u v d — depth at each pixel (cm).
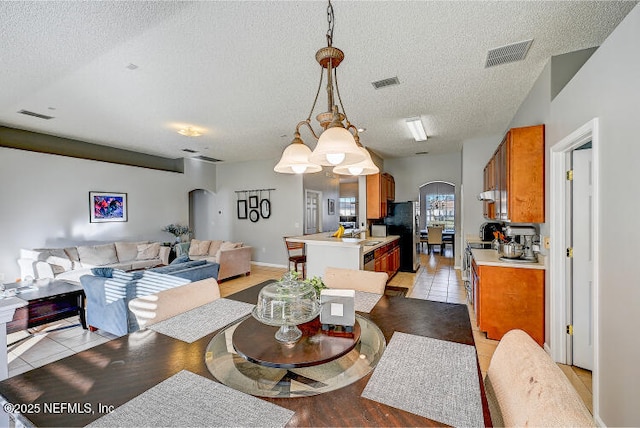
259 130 454
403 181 700
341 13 183
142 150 610
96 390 90
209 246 646
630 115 139
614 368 153
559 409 67
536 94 281
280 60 241
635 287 136
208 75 268
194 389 91
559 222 239
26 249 462
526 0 174
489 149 507
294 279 143
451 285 495
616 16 188
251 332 129
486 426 75
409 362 107
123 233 590
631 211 139
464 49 227
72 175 517
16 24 192
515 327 274
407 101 335
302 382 95
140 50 226
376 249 443
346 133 131
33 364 249
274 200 714
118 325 279
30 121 411
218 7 177
